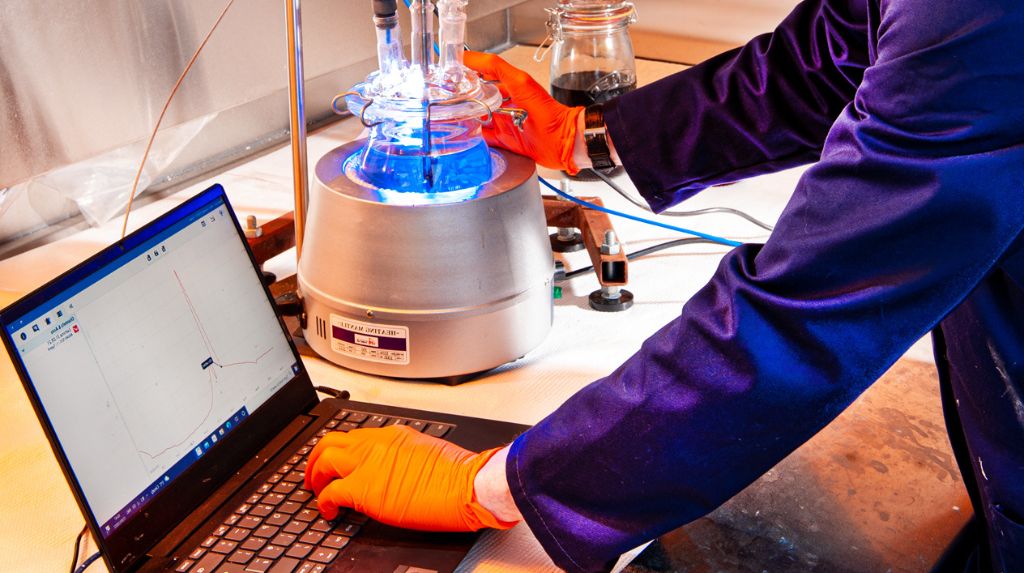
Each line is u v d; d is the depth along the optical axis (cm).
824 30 116
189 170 177
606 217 144
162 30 136
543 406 112
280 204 164
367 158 115
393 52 112
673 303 135
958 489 98
